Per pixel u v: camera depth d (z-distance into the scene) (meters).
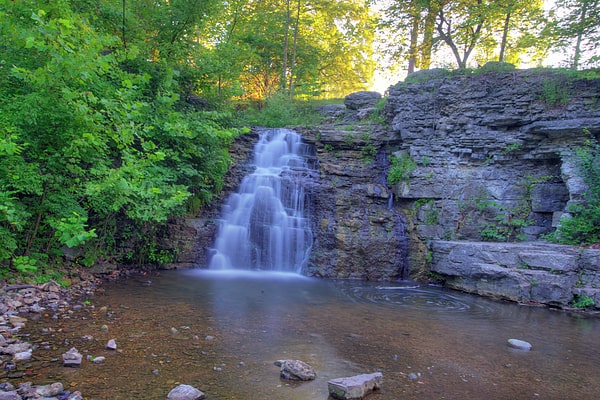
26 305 6.59
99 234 9.92
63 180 7.69
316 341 5.88
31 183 6.88
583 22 12.77
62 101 6.49
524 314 8.54
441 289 11.09
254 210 13.33
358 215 13.17
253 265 12.70
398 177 14.06
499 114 13.21
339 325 6.85
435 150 13.87
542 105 12.66
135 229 10.98
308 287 10.27
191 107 11.98
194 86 12.59
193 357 4.93
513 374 5.02
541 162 12.80
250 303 8.08
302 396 4.01
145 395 3.86
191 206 12.71
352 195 13.67
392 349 5.72
